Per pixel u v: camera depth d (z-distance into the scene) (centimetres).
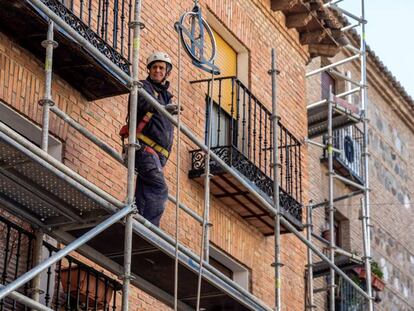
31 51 1301
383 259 2638
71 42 1262
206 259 1373
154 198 1298
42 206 1170
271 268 1745
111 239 1200
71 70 1335
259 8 1873
